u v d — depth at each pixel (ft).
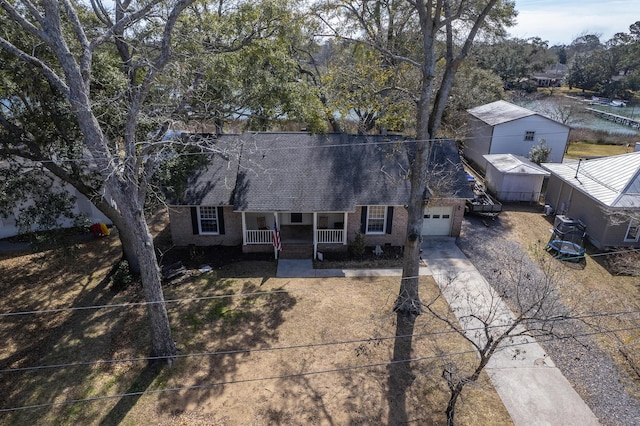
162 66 34.19
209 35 44.19
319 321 44.73
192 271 54.08
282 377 35.12
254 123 56.59
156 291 36.81
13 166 42.27
